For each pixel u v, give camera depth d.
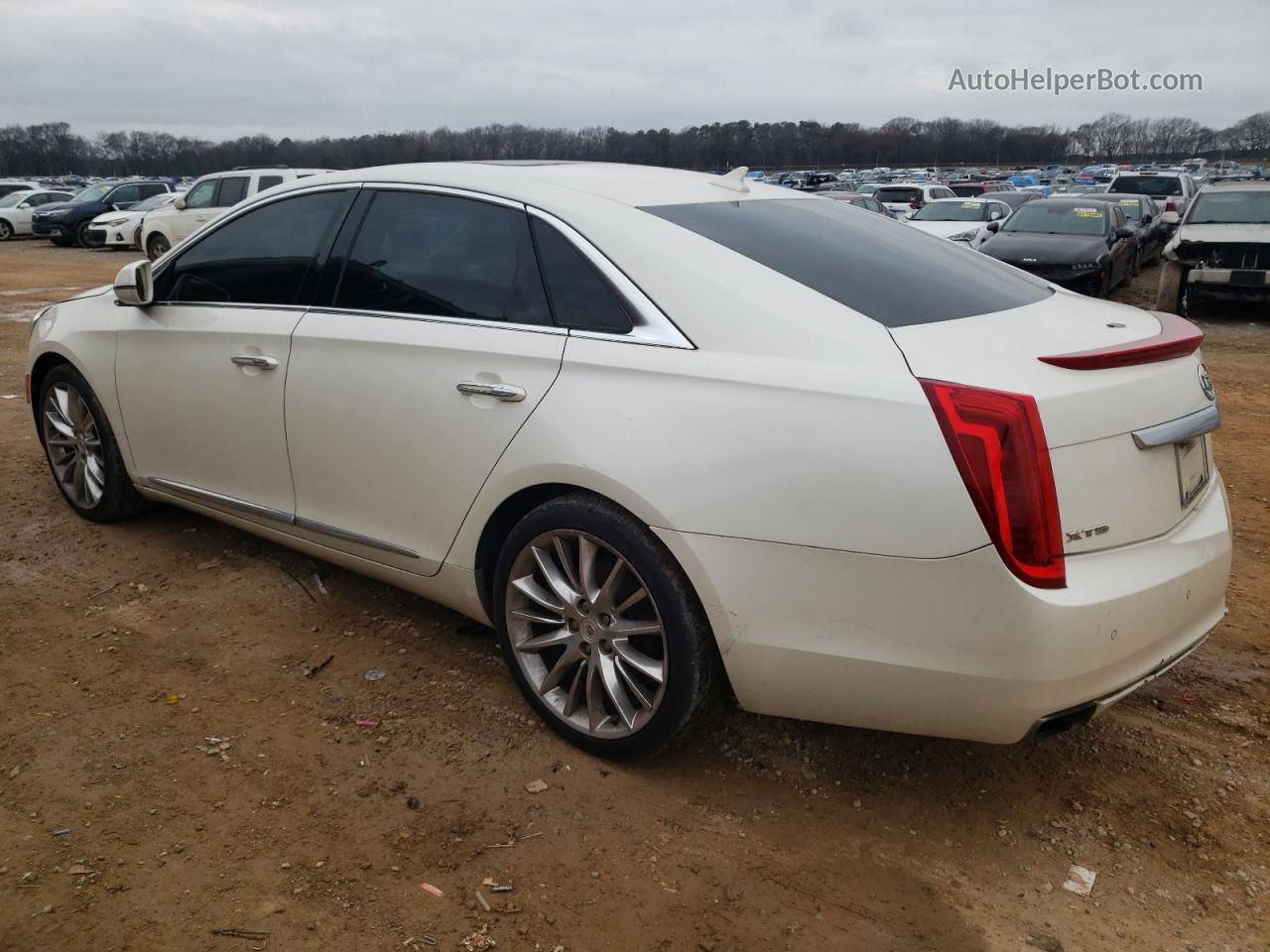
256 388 3.61
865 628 2.40
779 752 3.00
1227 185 13.59
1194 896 2.45
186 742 2.98
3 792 2.72
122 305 4.25
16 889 2.37
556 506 2.82
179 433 3.99
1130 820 2.72
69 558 4.27
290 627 3.71
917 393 2.32
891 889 2.46
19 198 29.98
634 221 2.89
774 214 3.24
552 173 3.25
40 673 3.35
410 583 3.37
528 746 3.00
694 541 2.53
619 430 2.65
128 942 2.22
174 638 3.61
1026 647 2.27
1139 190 26.58
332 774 2.84
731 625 2.55
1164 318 2.95
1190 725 3.17
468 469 3.00
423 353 3.11
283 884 2.41
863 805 2.77
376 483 3.29
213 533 4.55
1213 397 2.79
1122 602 2.34
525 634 3.04
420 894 2.39
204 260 3.93
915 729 2.50
